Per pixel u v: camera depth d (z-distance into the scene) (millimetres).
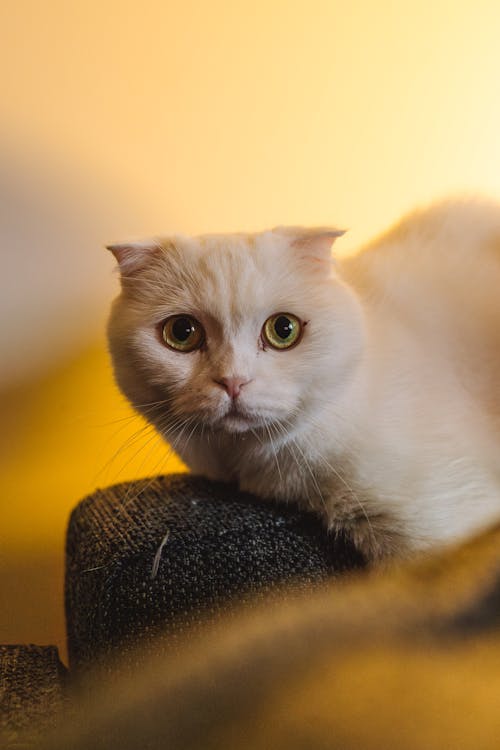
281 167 656
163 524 483
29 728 438
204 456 520
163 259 486
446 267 557
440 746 385
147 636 449
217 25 622
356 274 546
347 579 472
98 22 600
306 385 470
